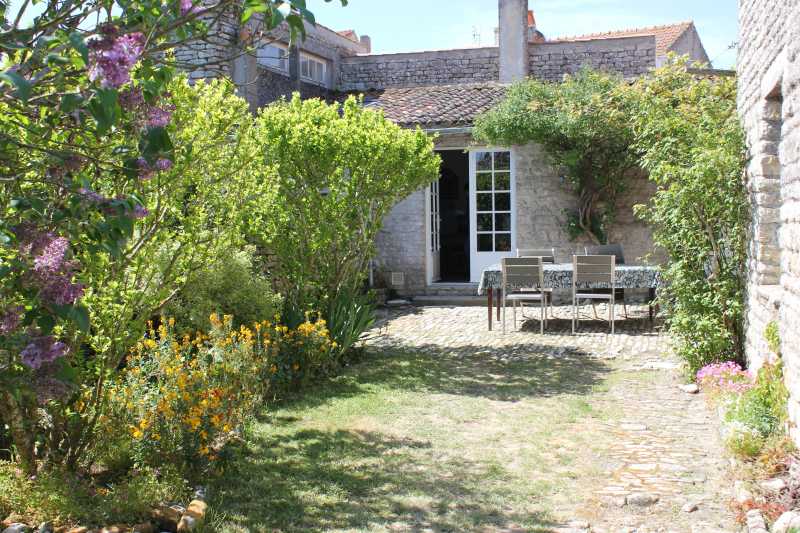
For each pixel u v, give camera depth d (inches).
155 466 180.5
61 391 130.0
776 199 246.4
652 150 310.8
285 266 342.6
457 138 562.3
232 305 303.7
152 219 187.8
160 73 131.3
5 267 110.8
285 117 324.8
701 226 294.4
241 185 237.6
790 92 194.7
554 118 503.8
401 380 305.4
